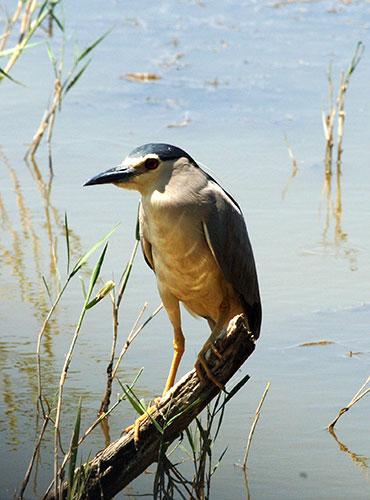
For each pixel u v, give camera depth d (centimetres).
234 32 2111
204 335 1112
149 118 1720
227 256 872
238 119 1717
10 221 1387
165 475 888
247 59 1970
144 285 1220
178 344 902
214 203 859
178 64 1944
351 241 1321
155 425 801
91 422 959
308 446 922
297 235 1337
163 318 1150
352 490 859
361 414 970
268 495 853
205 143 1620
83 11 2212
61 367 1050
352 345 1082
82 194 1473
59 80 1608
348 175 1523
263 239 1325
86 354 1073
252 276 910
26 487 858
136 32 2102
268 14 2220
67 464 884
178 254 859
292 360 1059
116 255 1289
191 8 2253
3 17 2078
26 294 1202
